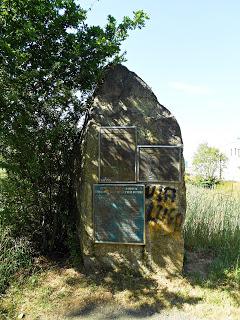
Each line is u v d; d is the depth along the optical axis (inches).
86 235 225.8
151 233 223.9
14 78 212.8
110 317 183.3
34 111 221.6
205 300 197.3
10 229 237.0
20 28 218.8
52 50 232.4
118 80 233.6
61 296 199.9
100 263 225.5
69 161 242.1
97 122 228.7
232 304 193.2
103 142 227.6
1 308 187.8
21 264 221.8
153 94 233.6
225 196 388.2
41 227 241.4
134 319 181.3
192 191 424.5
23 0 216.1
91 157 227.1
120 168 225.9
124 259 225.0
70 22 231.9
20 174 227.0
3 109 214.5
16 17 222.7
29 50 226.7
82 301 195.6
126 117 229.1
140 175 225.8
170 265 222.8
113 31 244.2
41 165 226.1
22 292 201.8
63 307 191.0
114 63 237.5
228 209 329.7
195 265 240.1
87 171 226.4
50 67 228.7
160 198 224.8
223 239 277.4
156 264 223.1
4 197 233.0
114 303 194.9
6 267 211.6
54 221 239.8
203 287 210.4
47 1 227.0
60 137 230.1
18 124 215.6
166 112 231.0
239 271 223.9
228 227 290.8
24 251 229.5
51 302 194.7
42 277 216.7
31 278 212.8
